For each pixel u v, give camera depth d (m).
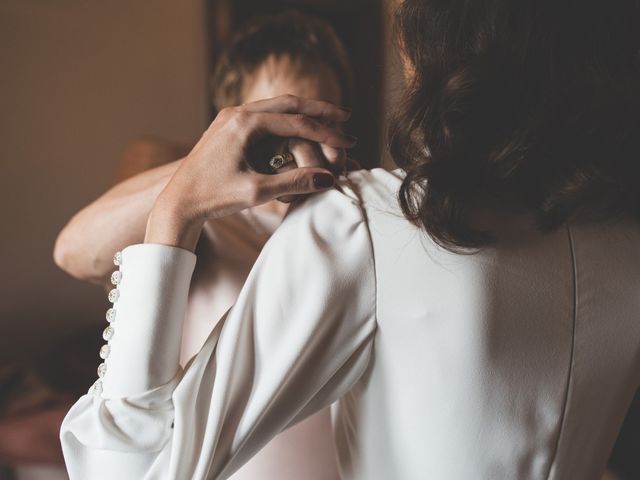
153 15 3.63
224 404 0.64
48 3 3.39
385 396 0.66
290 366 0.63
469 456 0.63
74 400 2.67
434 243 0.62
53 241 3.51
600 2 0.64
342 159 0.74
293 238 0.66
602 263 0.66
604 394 0.68
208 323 1.02
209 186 0.71
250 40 1.36
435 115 0.63
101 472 0.69
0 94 3.33
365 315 0.64
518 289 0.62
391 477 0.67
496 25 0.62
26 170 3.42
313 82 1.34
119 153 3.64
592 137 0.63
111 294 0.72
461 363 0.61
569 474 0.68
